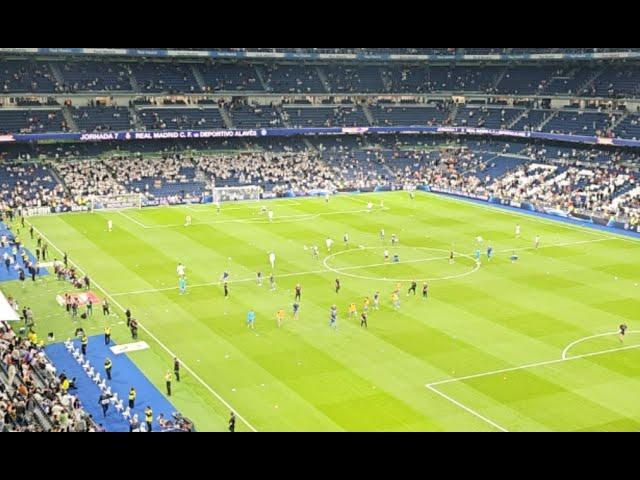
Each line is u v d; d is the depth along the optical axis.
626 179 111.44
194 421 41.75
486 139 140.38
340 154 135.75
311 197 117.81
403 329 57.00
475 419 42.19
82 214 101.44
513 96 140.00
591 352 52.62
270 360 50.97
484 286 68.62
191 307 62.06
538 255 80.88
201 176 119.81
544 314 60.78
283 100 139.62
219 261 76.69
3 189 105.12
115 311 61.06
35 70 122.50
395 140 143.62
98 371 49.28
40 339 54.62
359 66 149.38
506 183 120.94
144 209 105.88
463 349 53.03
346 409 43.47
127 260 76.88
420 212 106.06
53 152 117.38
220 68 139.00
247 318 58.38
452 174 129.50
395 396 45.34
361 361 50.78
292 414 42.78
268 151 132.38
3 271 72.56
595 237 90.56
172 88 130.75
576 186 113.62
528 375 48.66
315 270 73.50
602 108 127.62
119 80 127.94
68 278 69.81
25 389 41.50
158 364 50.47
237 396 45.38
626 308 62.53
